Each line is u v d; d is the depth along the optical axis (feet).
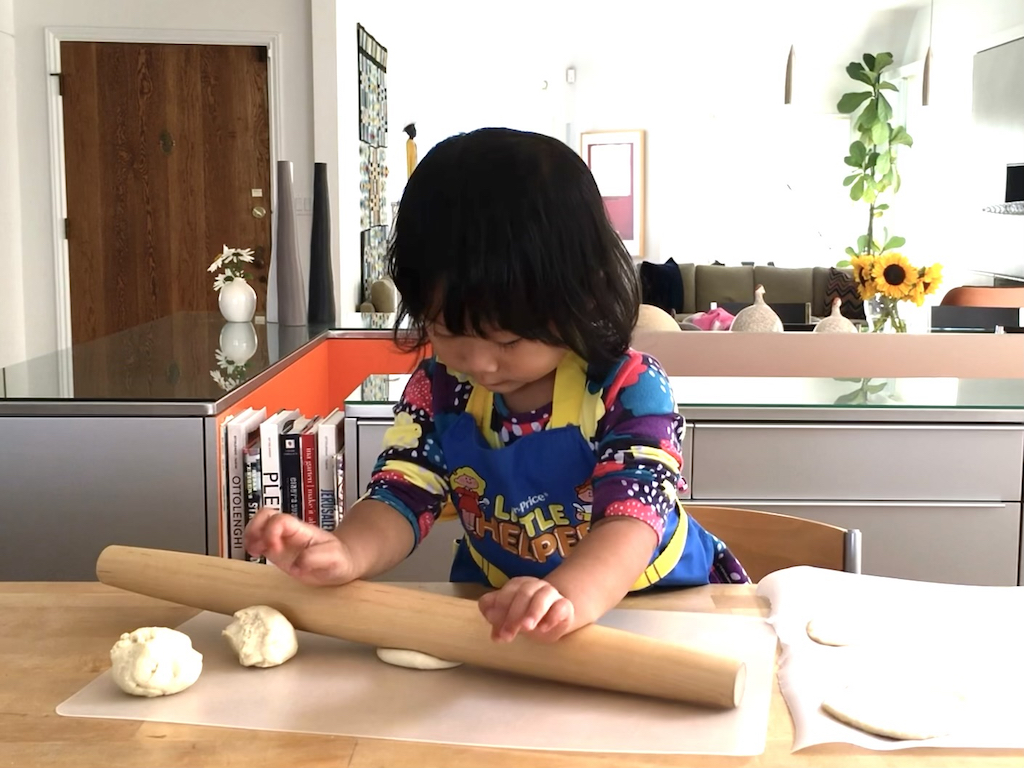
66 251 18.81
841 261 29.01
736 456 6.57
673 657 2.27
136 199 18.76
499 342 2.54
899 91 30.12
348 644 2.68
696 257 31.89
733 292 26.48
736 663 2.25
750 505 6.60
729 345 9.69
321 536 2.71
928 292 12.55
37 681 2.41
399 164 27.37
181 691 2.36
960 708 2.23
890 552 6.58
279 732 2.16
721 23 30.35
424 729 2.18
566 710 2.27
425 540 6.31
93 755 2.06
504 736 2.14
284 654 2.52
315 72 18.15
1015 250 22.89
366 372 10.76
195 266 18.92
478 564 3.30
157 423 5.71
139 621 2.81
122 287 18.94
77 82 18.43
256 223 18.83
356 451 6.26
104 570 2.93
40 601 2.95
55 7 18.15
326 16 18.04
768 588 3.03
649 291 26.13
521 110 32.55
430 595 2.62
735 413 6.55
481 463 3.08
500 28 30.22
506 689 2.39
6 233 18.03
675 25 30.48
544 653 2.37
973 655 2.54
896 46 30.09
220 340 9.18
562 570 2.54
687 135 31.37
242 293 11.25
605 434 2.93
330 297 11.53
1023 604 2.89
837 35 30.37
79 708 2.27
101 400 5.71
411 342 2.80
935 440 6.49
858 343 9.65
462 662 2.48
